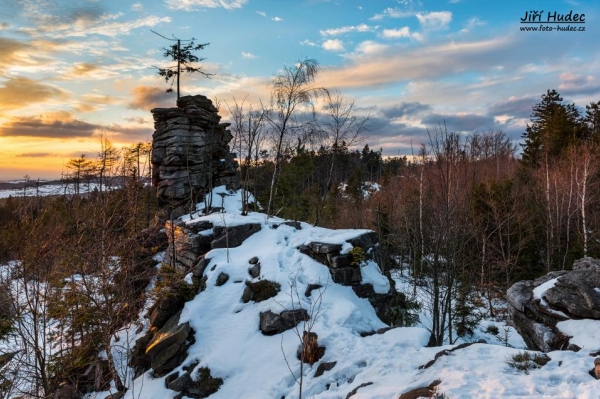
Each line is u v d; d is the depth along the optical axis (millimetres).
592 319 9883
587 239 26797
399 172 52938
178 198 25625
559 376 6957
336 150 25172
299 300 13016
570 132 41844
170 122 25688
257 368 11188
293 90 21938
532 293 11898
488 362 8031
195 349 12727
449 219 17031
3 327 14625
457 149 17297
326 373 9695
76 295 15945
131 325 18203
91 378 15484
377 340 10609
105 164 29062
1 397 14641
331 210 34469
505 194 30547
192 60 30141
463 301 20266
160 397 11578
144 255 22172
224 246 17984
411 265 35656
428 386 7348
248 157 24219
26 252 14922
